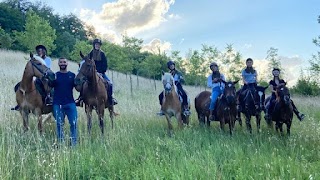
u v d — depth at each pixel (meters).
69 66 34.78
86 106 9.09
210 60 35.94
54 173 5.69
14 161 6.14
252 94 10.45
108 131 8.86
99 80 9.16
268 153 6.92
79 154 6.57
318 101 20.11
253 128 11.07
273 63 30.05
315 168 5.96
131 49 46.47
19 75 18.53
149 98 19.31
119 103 13.69
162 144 7.71
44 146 7.67
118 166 6.26
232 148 7.34
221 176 5.73
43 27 37.78
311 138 8.51
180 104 10.08
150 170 5.77
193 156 6.55
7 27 64.75
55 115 8.12
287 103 9.34
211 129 10.25
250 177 5.47
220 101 9.91
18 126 8.75
